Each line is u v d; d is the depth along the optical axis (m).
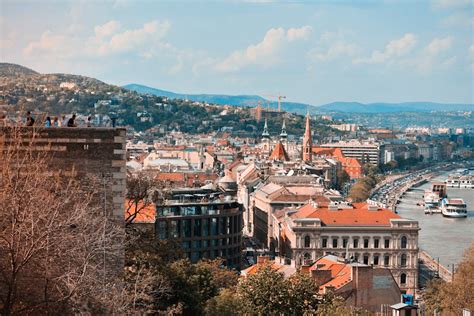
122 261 67.88
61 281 62.38
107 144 69.00
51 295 62.44
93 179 68.69
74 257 63.31
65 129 68.88
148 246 106.25
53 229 60.91
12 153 67.56
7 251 61.56
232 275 175.62
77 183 68.38
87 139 68.81
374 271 193.62
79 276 61.97
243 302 140.38
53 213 63.16
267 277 146.88
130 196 114.06
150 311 76.00
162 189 117.75
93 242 64.69
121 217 69.00
